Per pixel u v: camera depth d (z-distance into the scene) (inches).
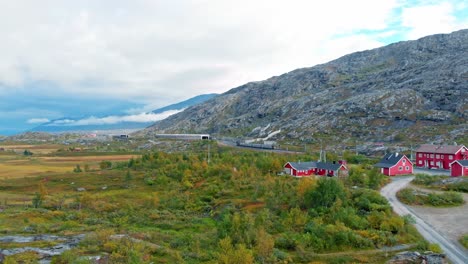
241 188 4687.5
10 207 4483.3
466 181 4114.2
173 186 5388.8
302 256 2519.7
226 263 2142.0
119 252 2608.3
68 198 5157.5
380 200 3435.0
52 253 2628.0
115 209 4429.1
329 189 3398.1
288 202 3654.0
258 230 2760.8
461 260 2341.3
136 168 7293.3
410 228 2847.0
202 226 3607.3
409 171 5123.0
